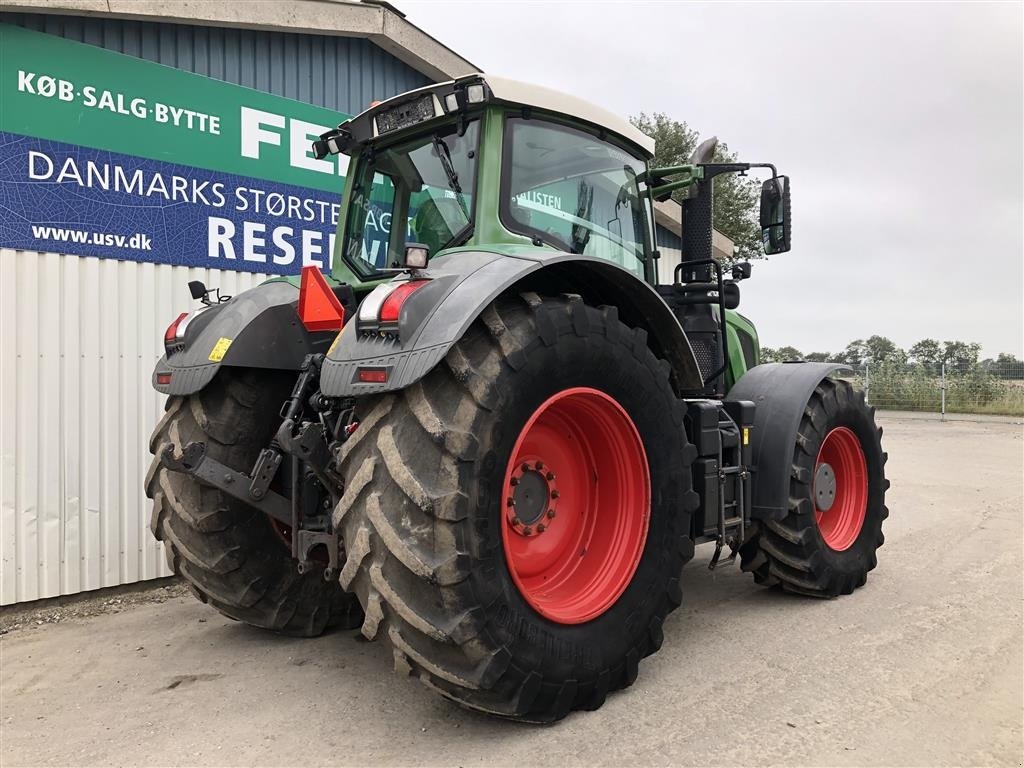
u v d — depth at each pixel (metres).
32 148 4.13
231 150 5.01
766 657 3.15
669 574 2.90
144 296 4.59
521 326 2.46
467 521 2.22
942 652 3.18
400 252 3.27
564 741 2.42
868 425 4.32
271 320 3.14
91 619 3.98
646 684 2.87
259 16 4.96
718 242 9.62
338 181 5.66
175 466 2.73
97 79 4.37
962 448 11.77
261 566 3.29
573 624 2.54
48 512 4.21
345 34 5.55
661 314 3.05
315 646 3.44
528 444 2.75
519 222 3.01
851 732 2.47
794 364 4.16
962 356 23.34
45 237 4.19
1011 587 4.18
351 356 2.34
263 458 2.86
